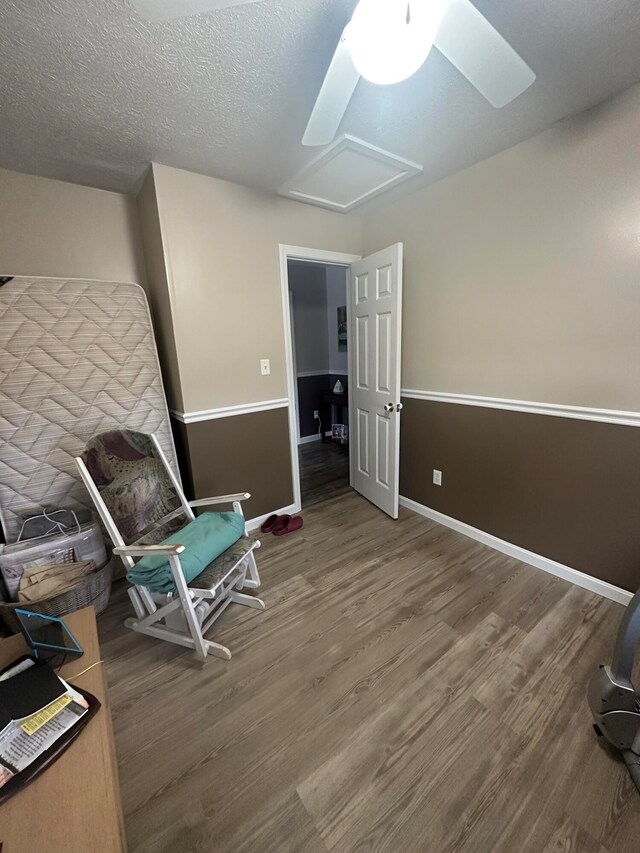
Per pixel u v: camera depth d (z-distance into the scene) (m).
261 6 1.04
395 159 1.96
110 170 1.99
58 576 1.73
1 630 1.75
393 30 0.81
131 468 1.84
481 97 1.49
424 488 2.77
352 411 3.21
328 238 2.74
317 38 1.17
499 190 1.97
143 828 1.00
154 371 2.27
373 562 2.21
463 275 2.23
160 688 1.42
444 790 1.06
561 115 1.64
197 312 2.23
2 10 1.02
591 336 1.73
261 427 2.63
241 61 1.26
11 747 0.72
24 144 1.71
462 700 1.33
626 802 1.02
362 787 1.08
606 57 1.30
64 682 0.86
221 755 1.17
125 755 1.18
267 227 2.43
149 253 2.28
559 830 0.97
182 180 2.06
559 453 1.92
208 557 1.59
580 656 1.50
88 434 2.08
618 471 1.72
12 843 0.59
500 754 1.15
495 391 2.18
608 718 1.11
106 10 1.04
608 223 1.61
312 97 1.46
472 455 2.37
